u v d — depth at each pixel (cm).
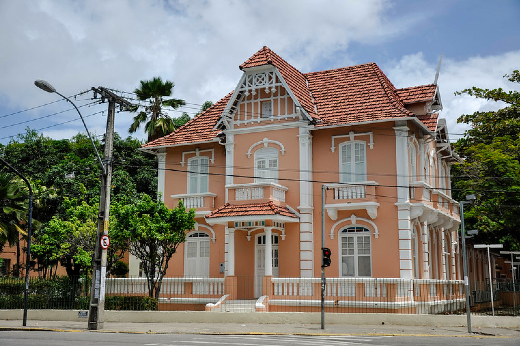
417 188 2425
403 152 2427
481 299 2670
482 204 3150
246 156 2684
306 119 2577
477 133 3684
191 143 2853
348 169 2536
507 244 3931
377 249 2412
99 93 2034
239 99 2733
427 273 2530
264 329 1980
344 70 2881
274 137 2639
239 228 2511
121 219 2433
